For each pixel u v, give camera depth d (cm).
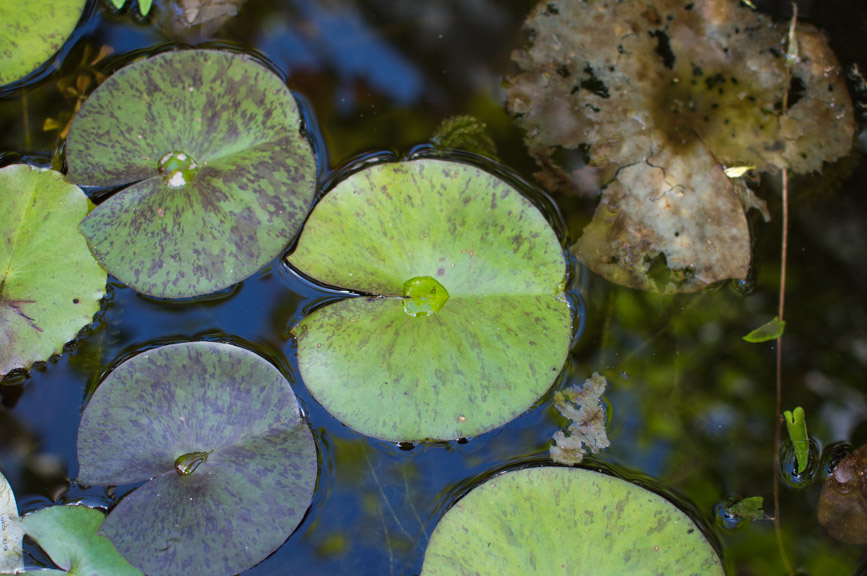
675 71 150
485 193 147
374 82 150
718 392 150
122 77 147
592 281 150
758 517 148
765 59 150
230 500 146
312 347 147
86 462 146
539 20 150
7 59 148
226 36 150
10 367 147
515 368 147
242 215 147
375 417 146
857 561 148
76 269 147
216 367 146
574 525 146
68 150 147
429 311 147
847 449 149
